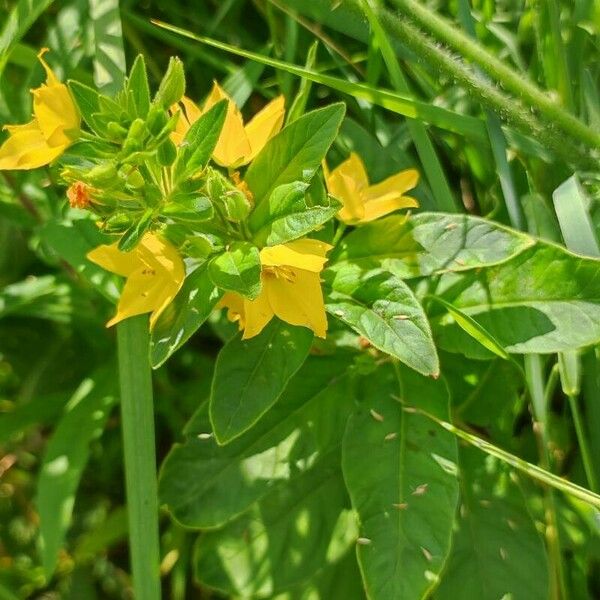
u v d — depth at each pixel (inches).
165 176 13.3
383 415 14.7
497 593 15.0
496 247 14.0
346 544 15.8
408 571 14.0
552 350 14.1
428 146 15.5
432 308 14.8
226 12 18.0
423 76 16.8
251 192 13.7
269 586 15.8
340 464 16.1
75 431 16.6
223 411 13.9
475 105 16.5
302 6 16.6
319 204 13.8
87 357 18.5
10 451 19.1
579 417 15.2
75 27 17.0
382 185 14.8
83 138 13.0
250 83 16.9
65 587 18.7
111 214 13.1
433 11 16.1
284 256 13.2
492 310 14.5
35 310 17.7
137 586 14.6
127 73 18.1
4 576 18.5
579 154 15.7
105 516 18.9
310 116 13.6
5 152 13.0
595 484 15.2
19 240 18.2
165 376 17.8
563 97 16.1
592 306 14.1
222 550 15.9
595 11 16.0
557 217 15.7
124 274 13.6
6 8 17.6
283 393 15.4
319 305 13.6
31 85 17.0
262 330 14.1
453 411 15.6
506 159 15.5
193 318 13.5
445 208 15.5
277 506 16.0
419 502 14.2
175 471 15.4
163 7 18.1
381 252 14.4
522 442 16.3
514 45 16.7
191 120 13.9
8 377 19.0
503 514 15.2
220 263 13.1
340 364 15.4
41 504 16.1
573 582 16.0
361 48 17.5
